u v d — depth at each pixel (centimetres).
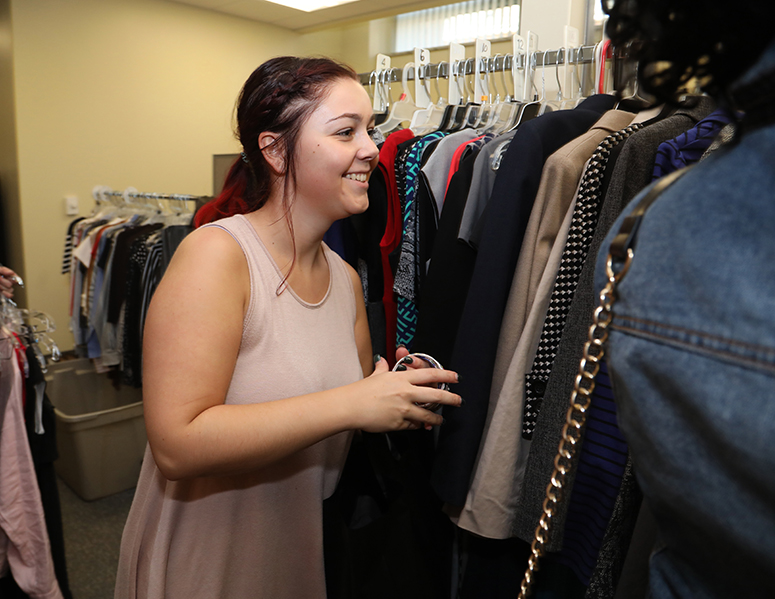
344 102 84
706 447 27
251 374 84
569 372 87
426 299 115
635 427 32
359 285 113
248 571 91
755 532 26
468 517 100
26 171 334
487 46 155
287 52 468
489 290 99
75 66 348
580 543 89
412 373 85
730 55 29
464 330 100
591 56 137
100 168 366
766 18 26
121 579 97
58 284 353
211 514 87
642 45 33
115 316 258
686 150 85
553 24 182
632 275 32
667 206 31
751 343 25
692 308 28
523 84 150
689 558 32
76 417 235
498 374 101
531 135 101
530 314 97
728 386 25
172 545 87
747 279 25
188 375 73
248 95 89
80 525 225
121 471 253
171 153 403
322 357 91
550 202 98
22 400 133
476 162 114
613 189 86
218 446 72
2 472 130
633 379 31
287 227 88
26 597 145
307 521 94
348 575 92
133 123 380
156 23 384
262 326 84
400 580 93
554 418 88
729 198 27
